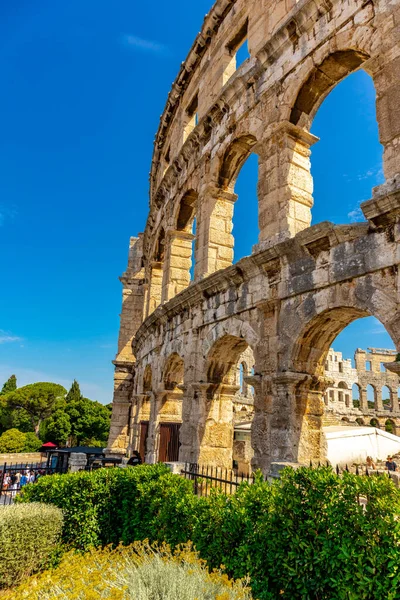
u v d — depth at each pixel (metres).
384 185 10.03
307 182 14.24
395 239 9.48
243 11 19.11
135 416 27.38
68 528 10.73
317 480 6.70
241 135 17.05
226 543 7.27
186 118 25.47
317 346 12.18
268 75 15.77
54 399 82.88
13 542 9.28
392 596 5.12
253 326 13.59
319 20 13.79
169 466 12.86
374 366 66.62
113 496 11.48
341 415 62.25
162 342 21.72
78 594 5.99
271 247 12.40
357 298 10.20
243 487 8.11
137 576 6.40
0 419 77.12
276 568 6.45
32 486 11.91
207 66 22.11
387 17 11.30
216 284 15.65
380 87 10.96
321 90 14.41
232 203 19.09
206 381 16.25
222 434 16.16
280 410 11.82
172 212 23.75
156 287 27.94
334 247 10.97
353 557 5.67
